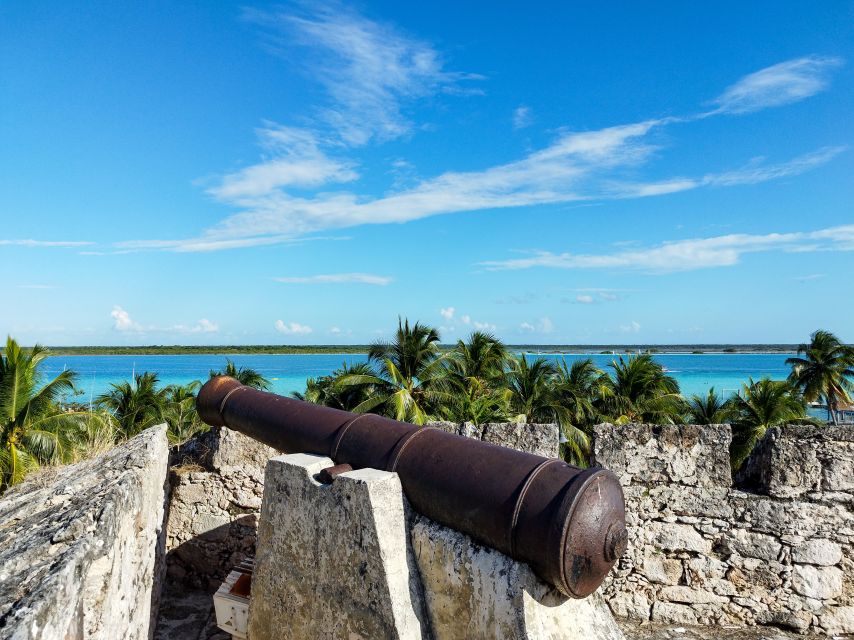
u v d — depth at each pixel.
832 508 5.18
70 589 2.61
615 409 25.47
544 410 22.31
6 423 13.65
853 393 35.41
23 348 14.09
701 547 5.40
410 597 3.73
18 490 5.07
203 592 6.44
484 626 3.47
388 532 3.76
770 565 5.27
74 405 16.83
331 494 3.98
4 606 2.36
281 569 4.35
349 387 21.44
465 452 3.87
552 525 3.20
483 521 3.51
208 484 6.57
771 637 5.13
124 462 4.70
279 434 5.05
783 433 5.32
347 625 3.89
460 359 22.77
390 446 4.18
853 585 5.15
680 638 5.16
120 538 3.69
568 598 3.55
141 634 4.52
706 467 5.42
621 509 3.38
